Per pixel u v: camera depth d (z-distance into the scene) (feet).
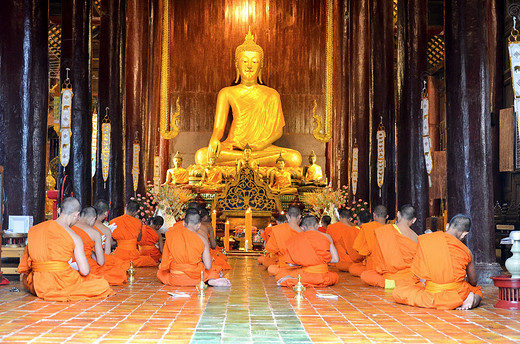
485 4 29.40
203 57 74.49
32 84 31.68
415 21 43.47
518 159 35.24
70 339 14.44
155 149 67.87
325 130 72.74
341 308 19.79
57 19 63.98
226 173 65.26
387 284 24.47
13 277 28.32
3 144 30.71
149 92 68.85
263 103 70.74
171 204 52.90
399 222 24.08
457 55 29.40
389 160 49.78
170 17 74.08
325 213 52.90
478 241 28.17
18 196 30.73
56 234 20.62
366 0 57.16
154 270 33.60
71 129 41.88
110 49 49.47
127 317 17.60
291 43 74.84
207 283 25.90
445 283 19.60
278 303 20.84
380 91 50.21
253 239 52.60
